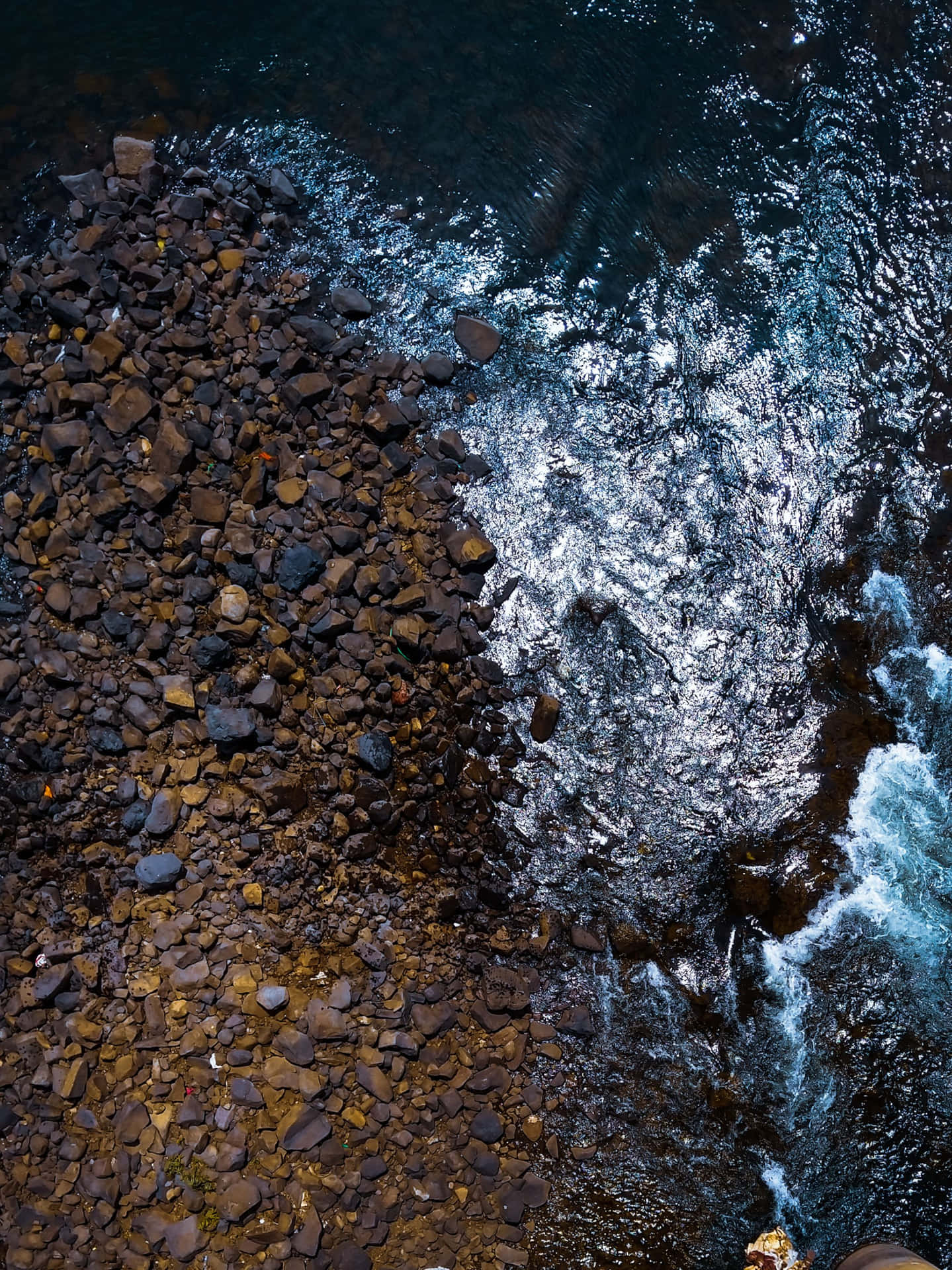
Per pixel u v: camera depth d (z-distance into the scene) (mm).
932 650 5637
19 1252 4391
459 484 5570
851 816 5363
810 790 5383
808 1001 5113
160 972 4723
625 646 5496
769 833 5309
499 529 5547
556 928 5074
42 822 4859
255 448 5262
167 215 5445
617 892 5172
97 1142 4547
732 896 5215
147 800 4879
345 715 5043
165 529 5145
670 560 5637
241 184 5672
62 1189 4465
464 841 5117
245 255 5516
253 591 5113
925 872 5312
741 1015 5070
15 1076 4562
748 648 5555
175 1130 4566
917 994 5148
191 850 4867
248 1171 4574
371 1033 4719
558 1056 4938
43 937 4719
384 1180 4664
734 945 5160
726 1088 4973
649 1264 4766
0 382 5180
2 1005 4656
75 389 5125
